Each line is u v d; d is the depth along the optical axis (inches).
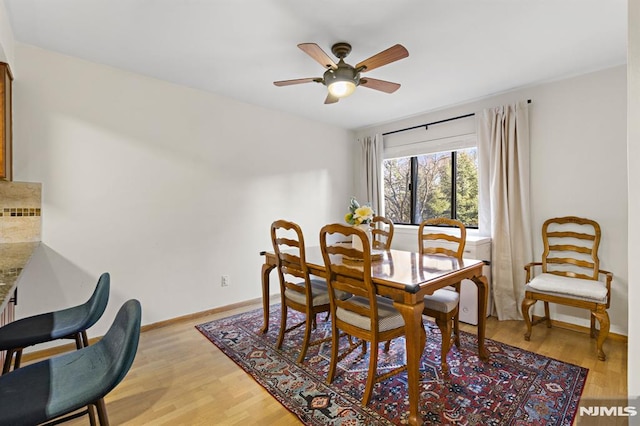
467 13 76.5
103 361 46.9
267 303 112.7
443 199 158.9
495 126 130.5
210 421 67.4
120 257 110.0
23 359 93.7
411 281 69.5
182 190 124.0
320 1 71.8
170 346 102.4
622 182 106.1
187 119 124.7
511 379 82.3
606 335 91.9
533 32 85.0
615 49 94.7
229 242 138.3
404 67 106.7
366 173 186.2
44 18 78.8
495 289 127.0
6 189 90.4
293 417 68.8
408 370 66.8
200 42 90.2
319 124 175.3
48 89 95.8
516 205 125.6
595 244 108.6
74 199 100.9
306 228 169.5
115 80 107.7
